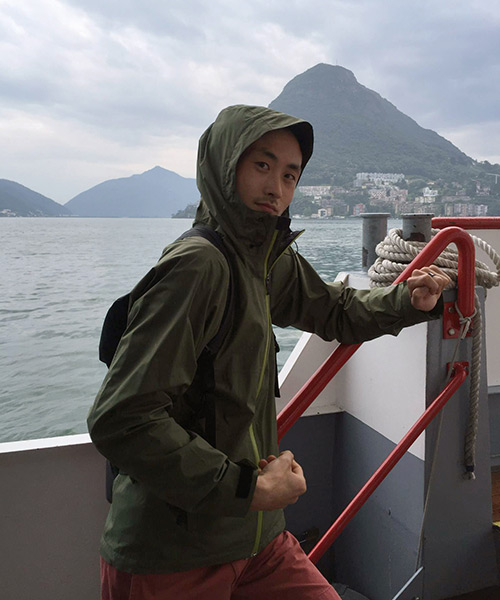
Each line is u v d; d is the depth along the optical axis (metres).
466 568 1.54
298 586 0.92
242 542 0.86
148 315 0.73
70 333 5.31
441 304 1.11
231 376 0.81
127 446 0.70
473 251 1.31
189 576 0.83
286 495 0.80
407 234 1.60
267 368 0.92
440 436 1.46
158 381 0.70
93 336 5.31
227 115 0.86
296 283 1.14
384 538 1.68
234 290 0.81
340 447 1.99
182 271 0.73
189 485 0.71
